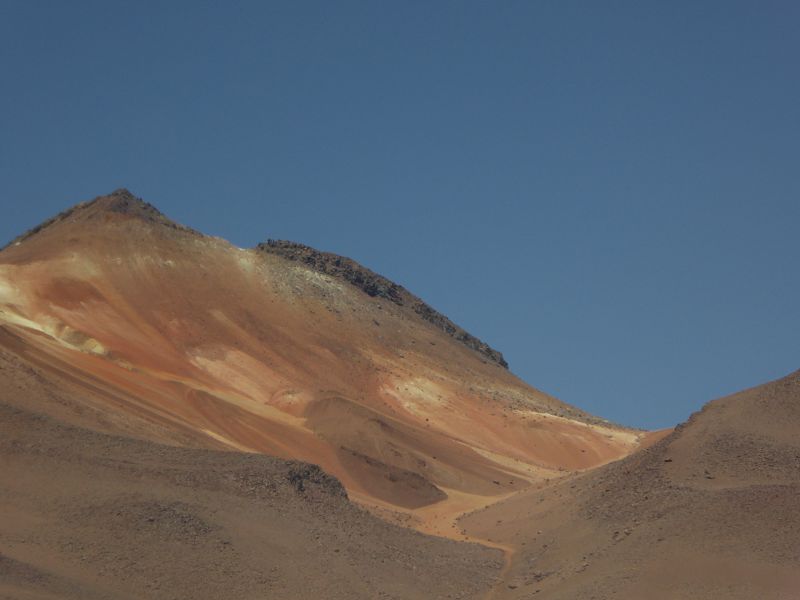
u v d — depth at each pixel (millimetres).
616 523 87938
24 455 84188
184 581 74125
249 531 81688
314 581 78188
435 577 85375
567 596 77750
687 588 74375
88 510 78812
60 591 67375
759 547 76250
